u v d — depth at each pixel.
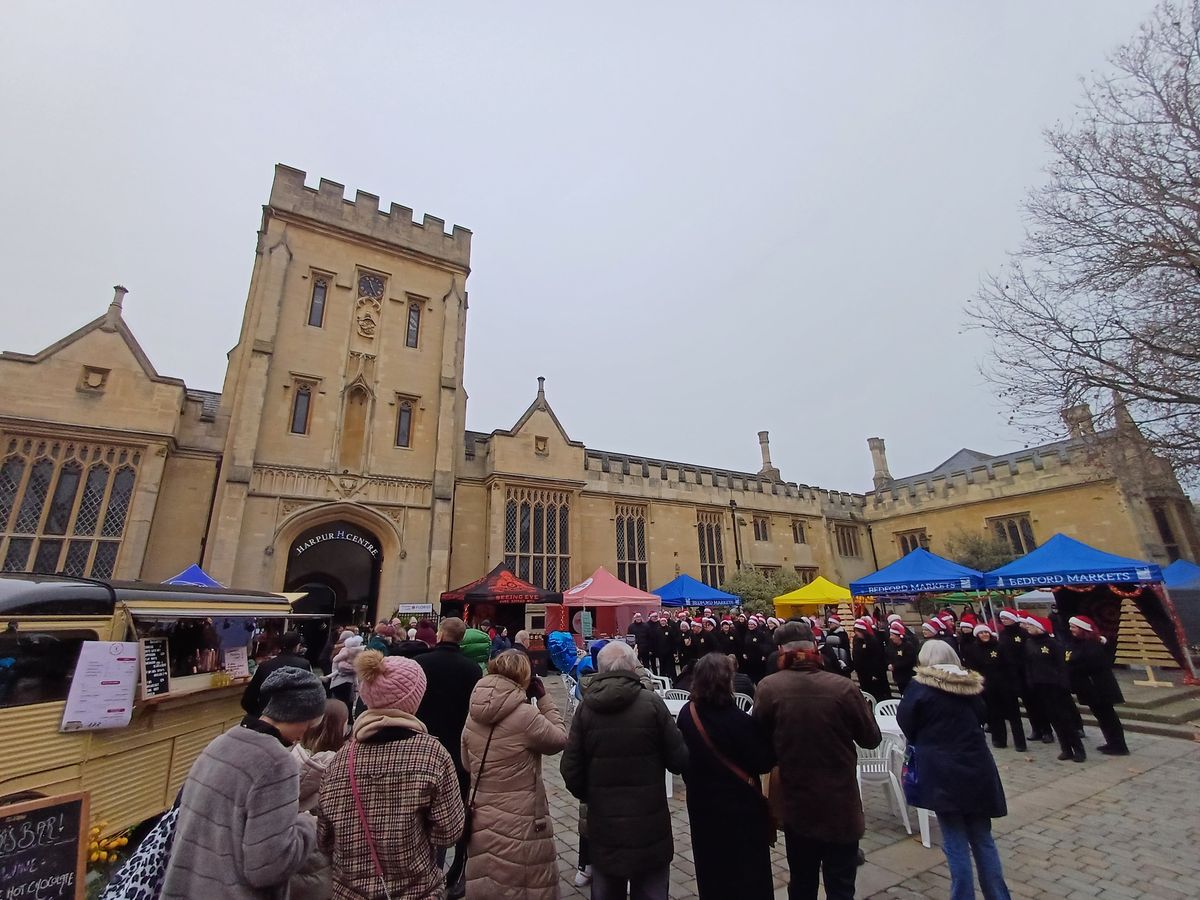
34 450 14.09
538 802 3.44
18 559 13.46
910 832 5.64
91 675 4.84
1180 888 4.34
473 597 16.14
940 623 10.89
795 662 3.91
